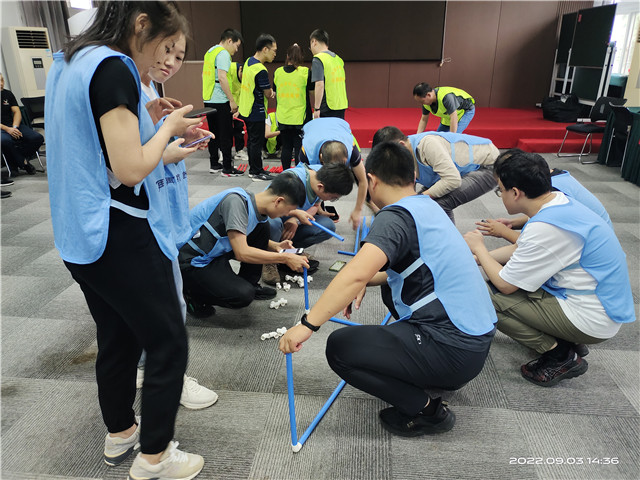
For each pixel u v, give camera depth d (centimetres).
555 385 172
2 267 271
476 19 724
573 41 650
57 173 96
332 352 139
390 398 139
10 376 178
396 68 757
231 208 187
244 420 156
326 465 138
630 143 443
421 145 257
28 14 609
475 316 130
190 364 184
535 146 570
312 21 726
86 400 166
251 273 222
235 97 500
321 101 436
